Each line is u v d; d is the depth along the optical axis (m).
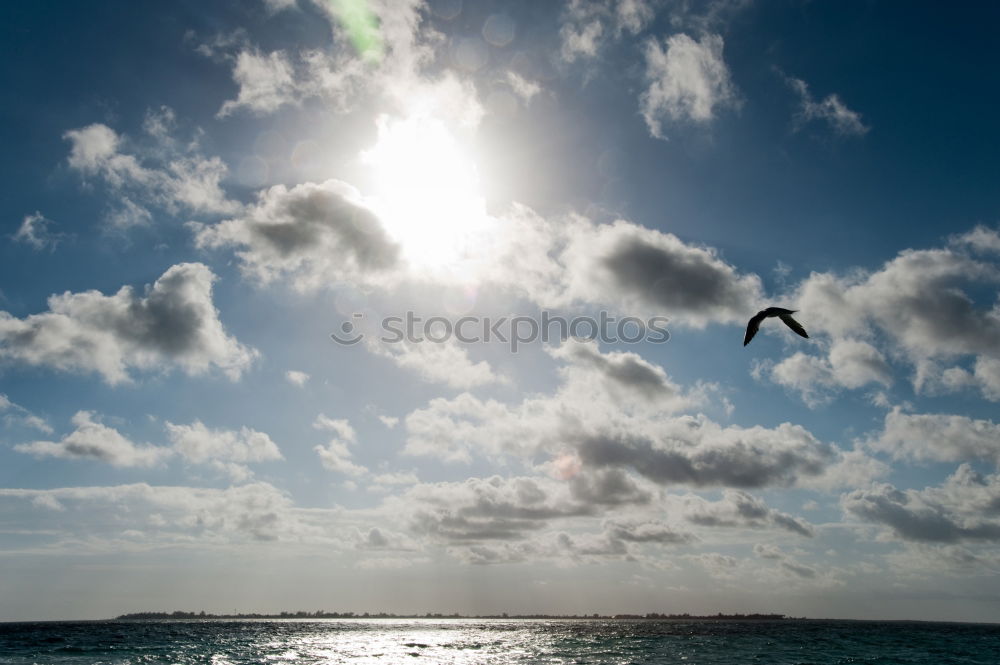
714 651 114.69
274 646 126.06
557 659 99.31
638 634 190.88
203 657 99.56
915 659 100.12
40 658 96.56
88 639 146.50
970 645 136.50
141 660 93.44
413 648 124.19
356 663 93.12
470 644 138.25
